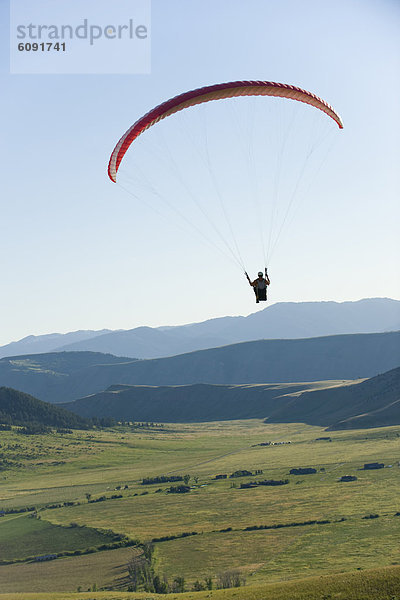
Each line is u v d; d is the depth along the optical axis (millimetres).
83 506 177875
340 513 148125
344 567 104438
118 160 45312
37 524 157000
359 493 169250
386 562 104875
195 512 162000
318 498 168125
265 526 142250
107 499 186875
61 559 126125
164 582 97750
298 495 174625
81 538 141750
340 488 178750
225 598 56219
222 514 158125
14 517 168250
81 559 125000
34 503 187750
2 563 126312
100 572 113750
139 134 44250
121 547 132500
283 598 51406
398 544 116250
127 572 111625
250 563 113875
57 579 111125
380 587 48656
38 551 133625
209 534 138625
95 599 69250
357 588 49625
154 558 116438
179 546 130000
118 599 67750
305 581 56031
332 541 124062
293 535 132375
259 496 177500
